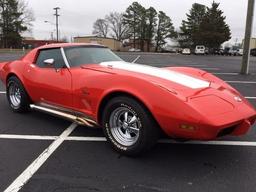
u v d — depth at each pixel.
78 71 5.04
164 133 4.28
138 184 3.77
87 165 4.23
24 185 3.72
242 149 4.84
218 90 4.56
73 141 5.06
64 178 3.88
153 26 116.44
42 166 4.20
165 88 4.07
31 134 5.37
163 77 4.48
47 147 4.82
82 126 5.75
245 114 4.26
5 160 4.36
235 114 4.13
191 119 3.86
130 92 4.20
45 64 5.61
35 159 4.40
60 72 5.30
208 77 5.31
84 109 4.93
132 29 118.19
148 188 3.68
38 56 5.94
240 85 11.58
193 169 4.17
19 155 4.53
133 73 4.49
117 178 3.90
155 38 117.12
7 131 5.51
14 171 4.05
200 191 3.64
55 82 5.32
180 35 108.00
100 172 4.04
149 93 4.09
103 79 4.59
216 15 89.38
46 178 3.88
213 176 3.99
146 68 4.96
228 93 4.60
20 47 91.06
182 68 5.62
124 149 4.43
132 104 4.21
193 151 4.73
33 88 5.83
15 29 90.12
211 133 3.89
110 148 4.78
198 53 72.19
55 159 4.41
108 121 4.55
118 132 4.53
